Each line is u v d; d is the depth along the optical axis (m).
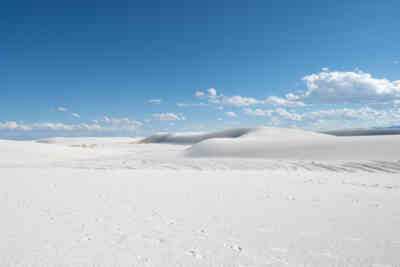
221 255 3.05
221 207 5.49
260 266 2.76
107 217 4.67
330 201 6.13
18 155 30.14
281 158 23.33
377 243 3.43
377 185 8.77
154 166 17.73
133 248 3.25
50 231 3.88
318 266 2.76
